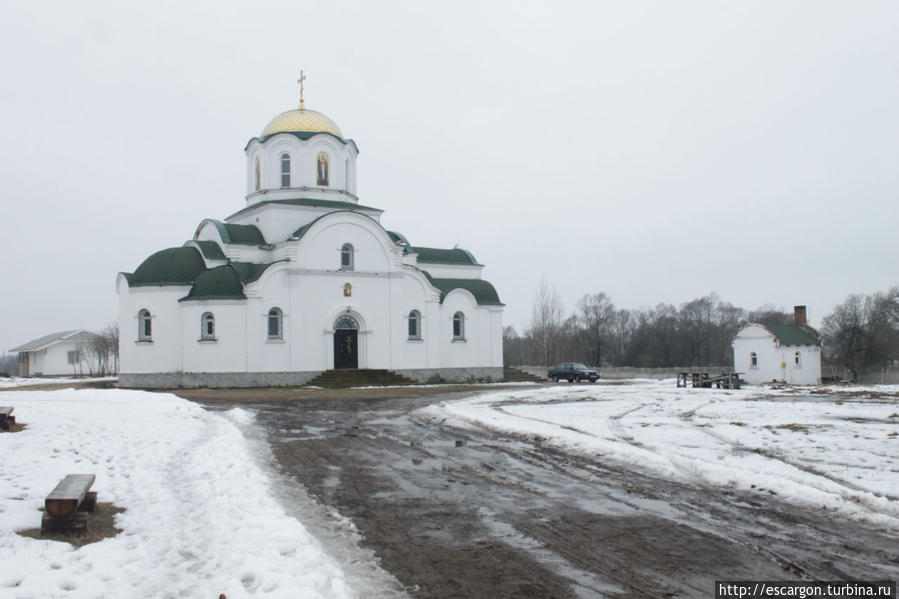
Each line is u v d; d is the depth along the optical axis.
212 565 8.34
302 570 7.99
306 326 45.16
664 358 111.38
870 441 17.61
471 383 51.12
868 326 77.19
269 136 49.12
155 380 44.16
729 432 19.64
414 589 7.70
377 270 47.91
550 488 12.81
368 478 13.80
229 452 15.86
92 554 8.59
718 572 8.24
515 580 7.99
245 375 43.22
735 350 67.38
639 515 10.82
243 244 46.78
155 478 13.23
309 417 25.14
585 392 38.91
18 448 15.40
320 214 48.91
